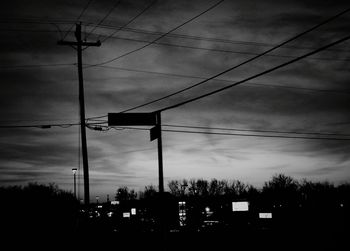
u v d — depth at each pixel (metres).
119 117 20.75
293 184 121.44
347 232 43.12
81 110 26.86
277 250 31.48
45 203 57.53
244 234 48.97
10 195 55.00
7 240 39.38
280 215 72.25
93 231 49.91
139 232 55.84
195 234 50.41
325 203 93.44
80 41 27.28
